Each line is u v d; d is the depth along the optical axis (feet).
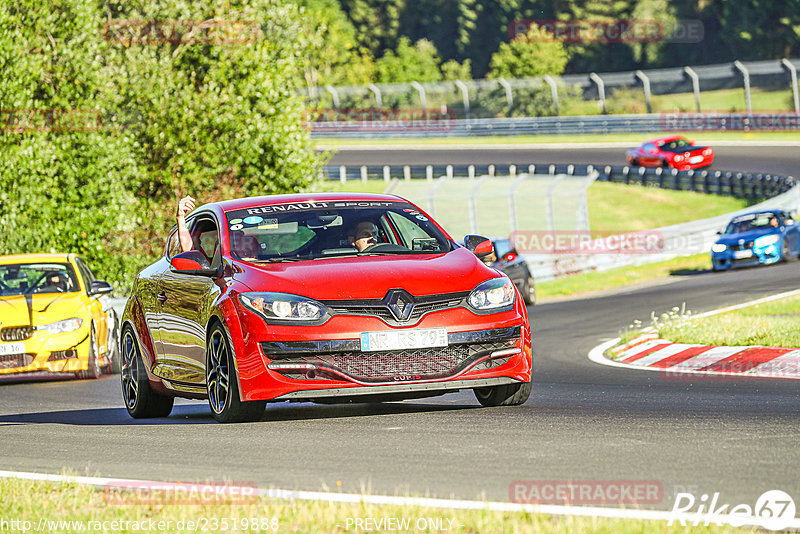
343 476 69.31
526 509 56.59
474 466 70.33
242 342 92.27
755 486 61.00
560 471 67.36
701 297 267.80
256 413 95.25
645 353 165.78
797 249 357.61
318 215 105.09
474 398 113.91
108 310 192.85
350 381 90.33
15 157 284.00
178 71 331.77
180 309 105.19
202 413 116.47
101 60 322.96
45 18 297.12
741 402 103.65
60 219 297.94
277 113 341.00
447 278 94.38
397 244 103.30
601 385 131.75
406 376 91.45
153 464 77.87
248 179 337.93
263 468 73.56
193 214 114.01
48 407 136.98
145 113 325.42
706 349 158.40
